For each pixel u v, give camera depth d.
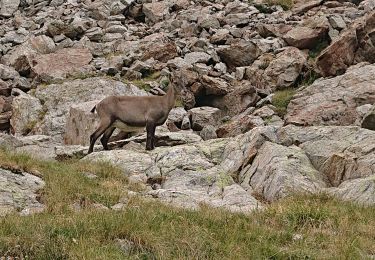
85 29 111.44
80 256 31.19
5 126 87.81
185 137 67.38
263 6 115.44
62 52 101.62
